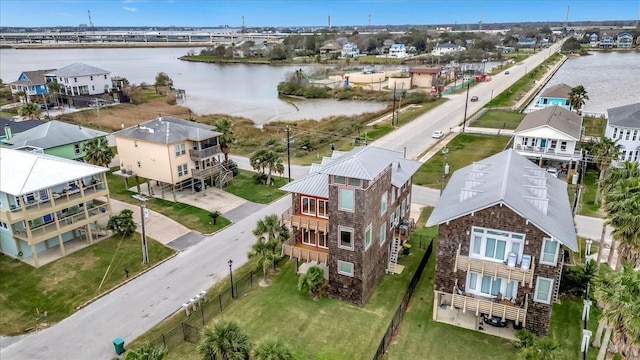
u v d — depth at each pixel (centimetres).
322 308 2953
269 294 3123
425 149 6550
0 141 5156
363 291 2933
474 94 11050
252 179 5431
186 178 4884
